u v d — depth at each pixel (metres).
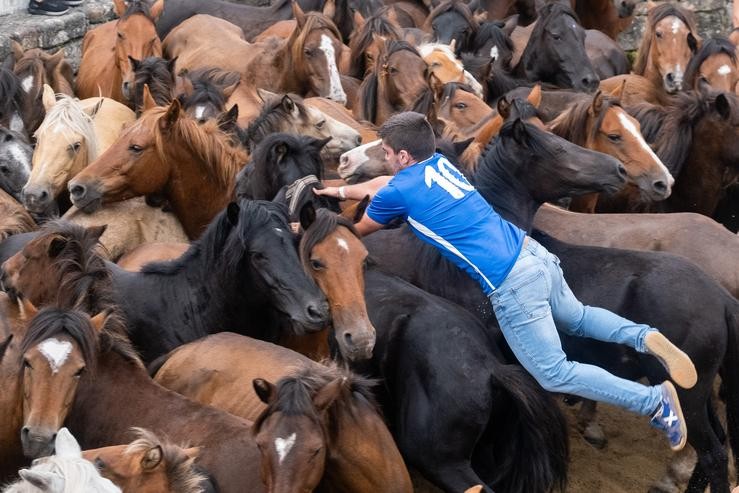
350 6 14.56
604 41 15.18
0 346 6.52
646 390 6.80
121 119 10.90
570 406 9.74
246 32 15.34
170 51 14.23
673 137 10.25
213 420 6.18
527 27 15.85
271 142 7.86
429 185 6.97
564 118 9.89
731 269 8.43
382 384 7.20
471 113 10.68
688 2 17.75
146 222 9.12
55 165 9.31
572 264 7.82
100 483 4.79
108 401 6.43
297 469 5.54
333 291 6.72
